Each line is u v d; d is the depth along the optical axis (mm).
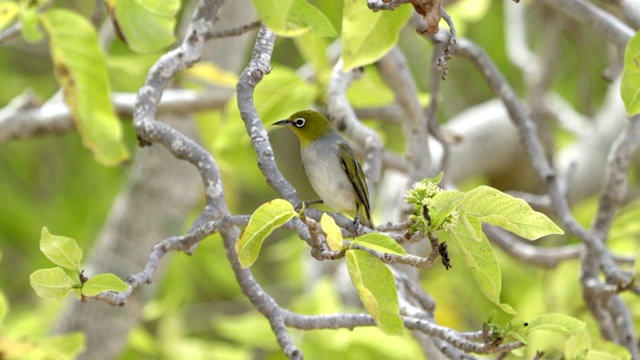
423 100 11883
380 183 15992
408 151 10859
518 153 16500
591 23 9734
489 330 6801
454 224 5941
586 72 15617
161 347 13609
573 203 16453
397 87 10594
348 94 11766
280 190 6516
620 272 9141
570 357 7609
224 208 7336
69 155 17250
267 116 10273
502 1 18703
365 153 9766
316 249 6070
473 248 6297
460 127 16422
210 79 10914
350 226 6574
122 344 12898
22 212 16156
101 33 14250
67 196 16859
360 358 11977
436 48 10398
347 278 13219
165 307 14195
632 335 9289
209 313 18000
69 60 9414
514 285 14359
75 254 6227
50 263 16094
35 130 11781
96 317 12688
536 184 16984
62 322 12750
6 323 13625
